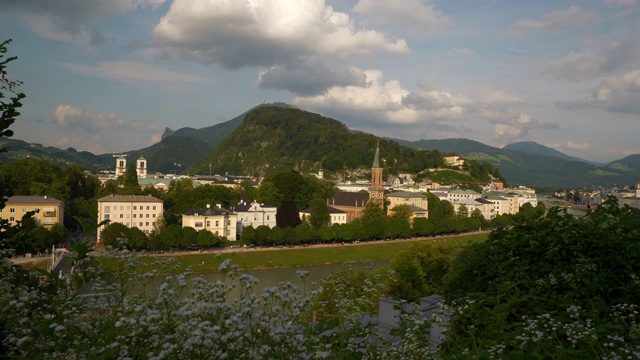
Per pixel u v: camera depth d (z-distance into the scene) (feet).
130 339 27.96
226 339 26.18
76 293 31.94
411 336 37.29
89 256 34.60
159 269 36.04
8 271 38.04
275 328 29.58
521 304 53.11
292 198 605.31
